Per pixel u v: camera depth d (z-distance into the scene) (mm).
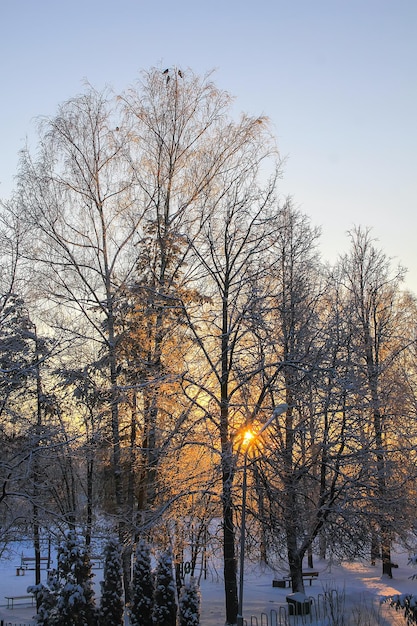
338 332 20734
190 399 19172
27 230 21422
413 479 21016
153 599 17656
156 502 20453
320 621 18422
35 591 16016
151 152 21797
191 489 19188
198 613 16500
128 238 22250
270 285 20672
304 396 20250
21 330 21016
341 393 19719
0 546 24656
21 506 20969
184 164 21516
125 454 21188
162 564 17266
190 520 19266
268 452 19781
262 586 27391
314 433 20594
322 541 20297
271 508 19203
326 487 21031
